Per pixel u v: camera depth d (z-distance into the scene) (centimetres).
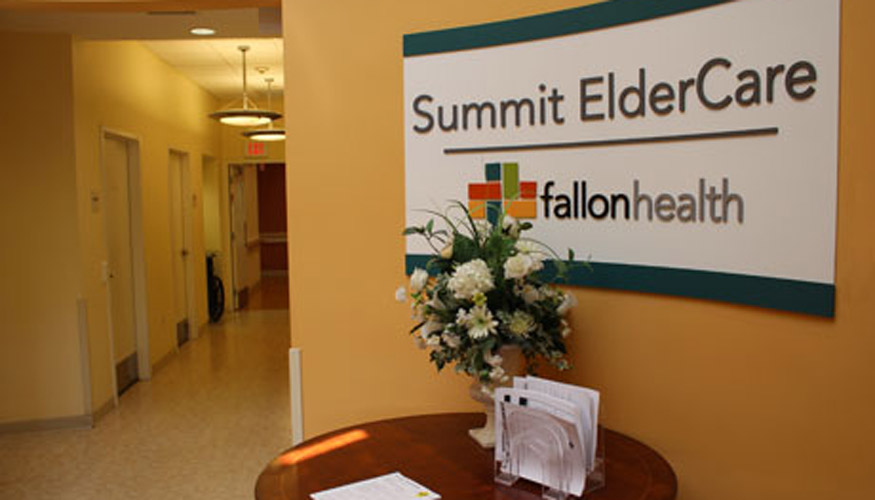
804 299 179
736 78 191
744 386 196
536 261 206
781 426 188
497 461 198
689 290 205
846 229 170
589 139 227
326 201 283
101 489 402
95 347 531
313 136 284
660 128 209
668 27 205
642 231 216
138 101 646
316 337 288
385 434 237
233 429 506
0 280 501
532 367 225
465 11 253
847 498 175
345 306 283
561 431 181
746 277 191
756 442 194
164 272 720
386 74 270
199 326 864
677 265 208
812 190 176
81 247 512
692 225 203
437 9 259
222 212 1027
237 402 574
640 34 212
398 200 271
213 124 973
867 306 167
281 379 643
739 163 191
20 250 502
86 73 527
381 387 280
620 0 216
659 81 209
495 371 203
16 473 428
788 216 181
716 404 203
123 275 623
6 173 496
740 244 192
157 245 697
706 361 205
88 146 529
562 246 237
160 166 711
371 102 273
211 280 940
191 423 521
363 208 277
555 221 238
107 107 569
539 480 188
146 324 651
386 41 269
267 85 882
